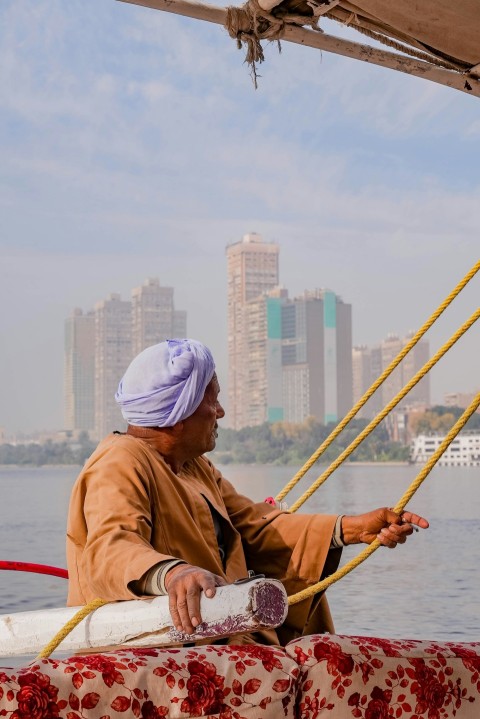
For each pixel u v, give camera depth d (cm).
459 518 3384
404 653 193
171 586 184
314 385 15812
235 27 300
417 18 299
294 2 300
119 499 221
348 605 1326
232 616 179
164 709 170
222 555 257
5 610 1210
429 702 190
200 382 244
